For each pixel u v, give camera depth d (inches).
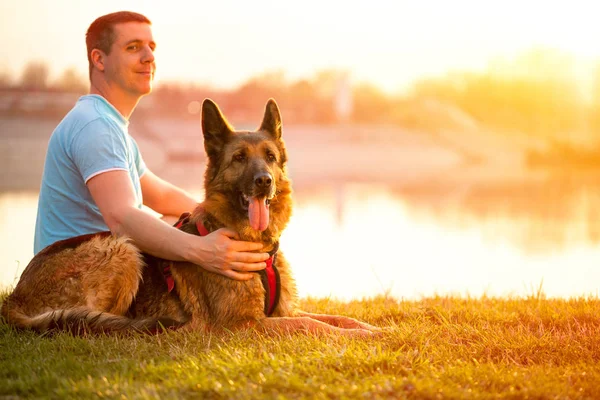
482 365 168.2
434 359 174.7
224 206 217.8
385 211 1137.4
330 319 222.5
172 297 216.5
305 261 584.7
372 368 163.3
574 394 150.1
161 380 156.9
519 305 257.9
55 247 212.5
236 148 218.8
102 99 231.9
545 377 159.2
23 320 201.9
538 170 3316.9
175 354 176.7
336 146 3887.8
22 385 154.2
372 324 235.6
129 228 208.7
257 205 210.1
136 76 235.3
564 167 3695.9
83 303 204.4
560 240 756.0
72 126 219.5
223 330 207.6
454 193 1637.6
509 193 1638.8
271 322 208.1
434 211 1148.5
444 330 205.9
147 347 184.2
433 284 464.8
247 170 212.7
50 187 224.1
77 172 219.9
